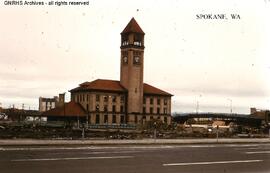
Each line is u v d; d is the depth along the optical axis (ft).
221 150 96.63
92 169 56.95
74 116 429.38
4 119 441.68
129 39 463.01
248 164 69.10
